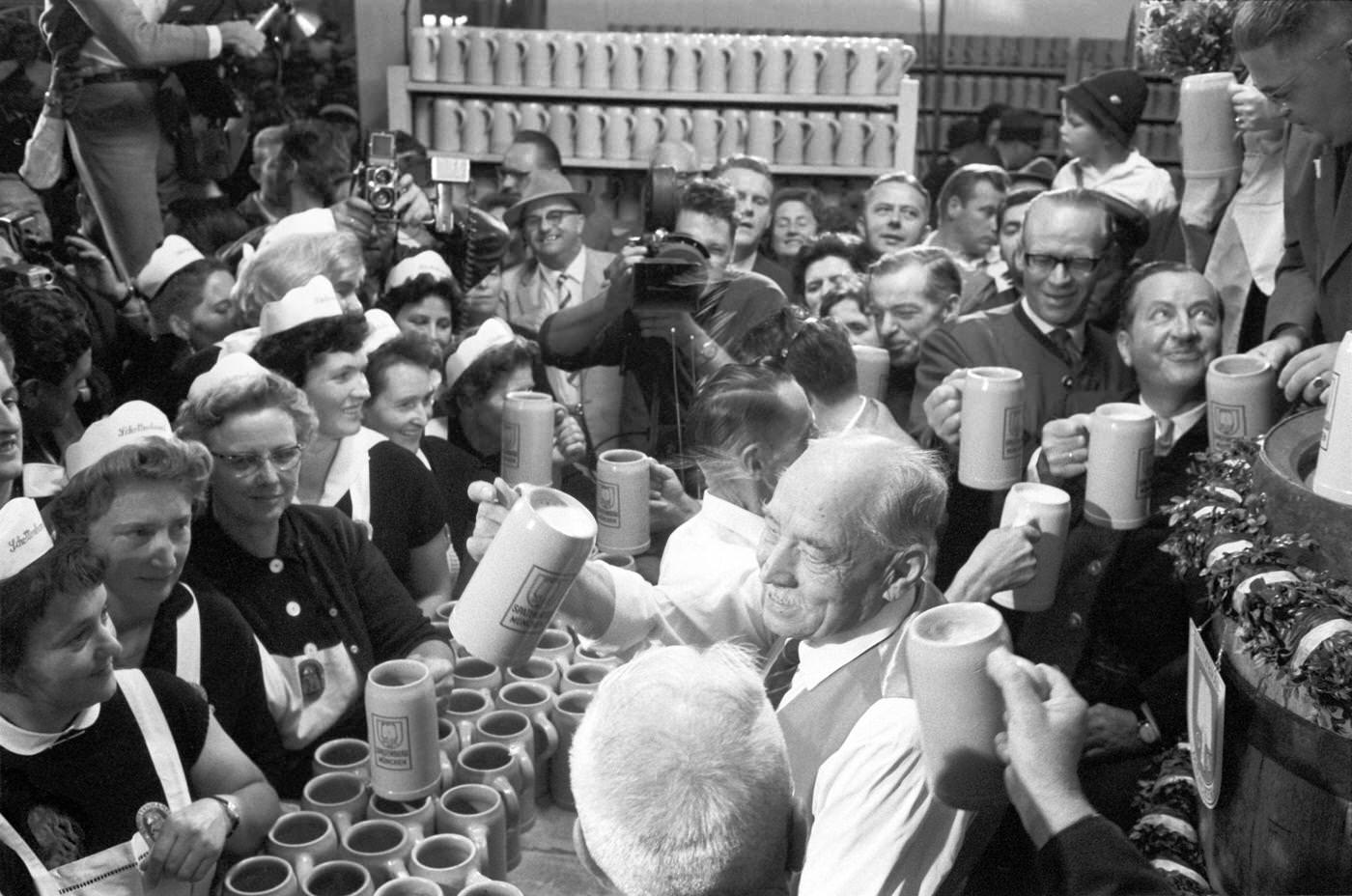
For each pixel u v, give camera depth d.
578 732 1.19
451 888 1.63
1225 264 3.30
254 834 1.73
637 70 5.25
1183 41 3.36
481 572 1.51
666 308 2.73
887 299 3.14
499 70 5.26
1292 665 1.33
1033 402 2.63
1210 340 2.31
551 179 4.16
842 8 6.58
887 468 1.42
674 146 4.38
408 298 3.04
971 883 1.37
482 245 3.56
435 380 2.68
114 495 1.75
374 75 5.28
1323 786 1.34
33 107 3.43
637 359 2.79
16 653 1.51
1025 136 6.07
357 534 2.21
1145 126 6.43
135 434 1.98
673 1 6.25
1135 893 1.03
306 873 1.66
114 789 1.61
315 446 2.39
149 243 3.45
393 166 3.16
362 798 1.78
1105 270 2.79
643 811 1.09
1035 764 1.10
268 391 2.01
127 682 1.67
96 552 1.54
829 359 2.36
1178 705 2.11
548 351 2.98
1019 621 2.20
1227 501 1.65
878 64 5.26
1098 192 2.81
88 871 1.59
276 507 2.03
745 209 4.22
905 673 1.41
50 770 1.57
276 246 2.69
